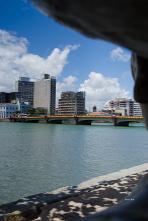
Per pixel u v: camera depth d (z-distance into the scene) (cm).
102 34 70
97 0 53
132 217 101
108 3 53
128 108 18238
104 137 4012
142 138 3838
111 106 19862
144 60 100
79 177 1279
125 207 110
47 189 1071
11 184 1134
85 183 709
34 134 4597
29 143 2994
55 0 57
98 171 1420
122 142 3170
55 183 1163
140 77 100
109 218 103
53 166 1559
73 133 4950
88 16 59
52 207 450
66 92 19538
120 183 658
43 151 2269
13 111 16300
